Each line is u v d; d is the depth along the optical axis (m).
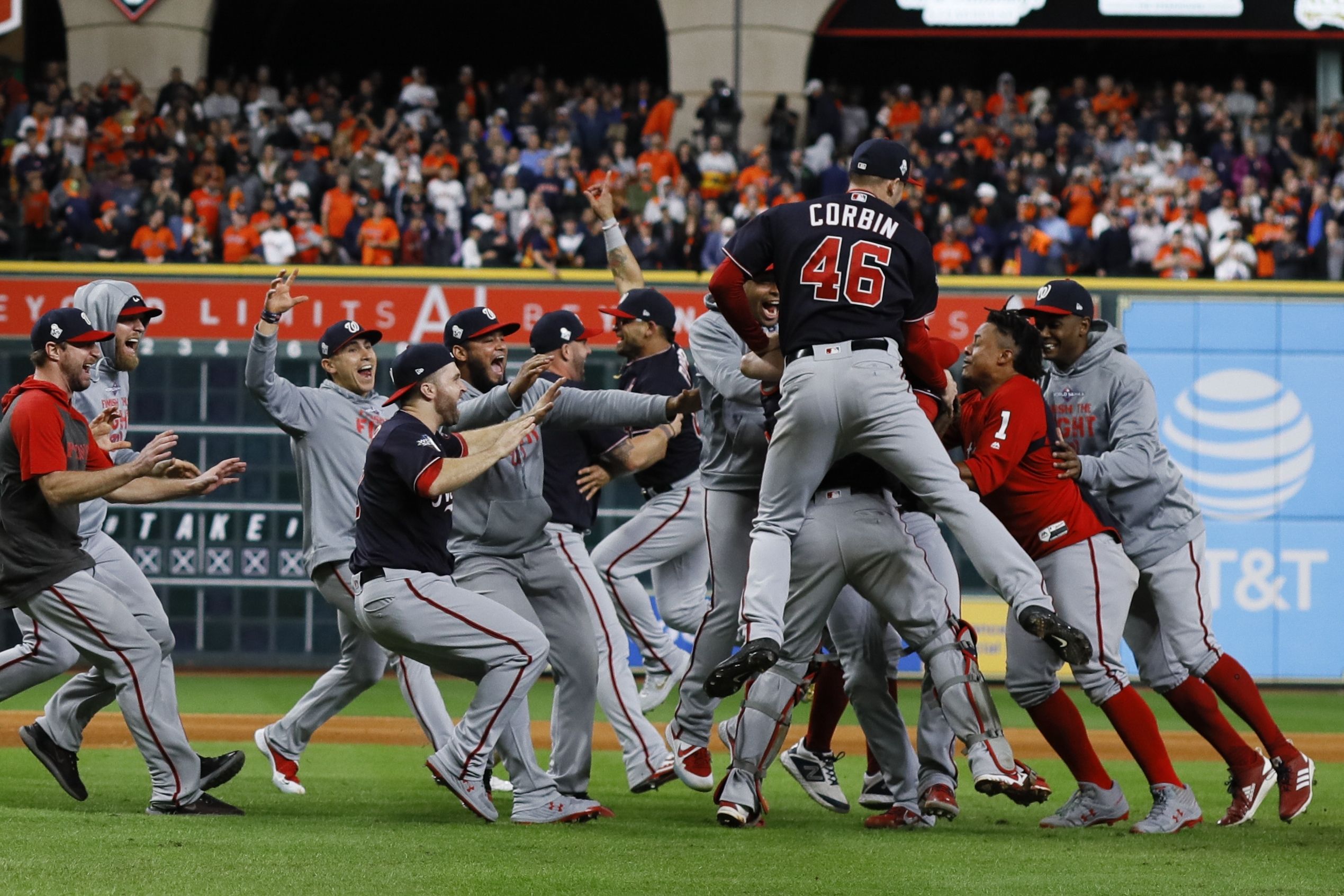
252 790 27.03
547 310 52.38
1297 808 24.36
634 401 24.19
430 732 26.03
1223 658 24.92
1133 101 71.31
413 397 22.64
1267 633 52.78
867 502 21.97
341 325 26.27
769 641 20.73
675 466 31.20
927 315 21.55
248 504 51.69
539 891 17.30
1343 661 52.78
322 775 29.83
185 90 66.06
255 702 44.56
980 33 67.75
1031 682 23.80
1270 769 24.62
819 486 22.14
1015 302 24.78
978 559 20.73
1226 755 24.72
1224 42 80.69
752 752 22.84
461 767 22.75
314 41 87.44
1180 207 62.44
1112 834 22.88
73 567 22.45
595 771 31.86
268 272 51.97
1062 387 25.28
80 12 67.81
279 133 65.31
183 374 51.78
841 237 20.88
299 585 51.69
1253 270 59.59
